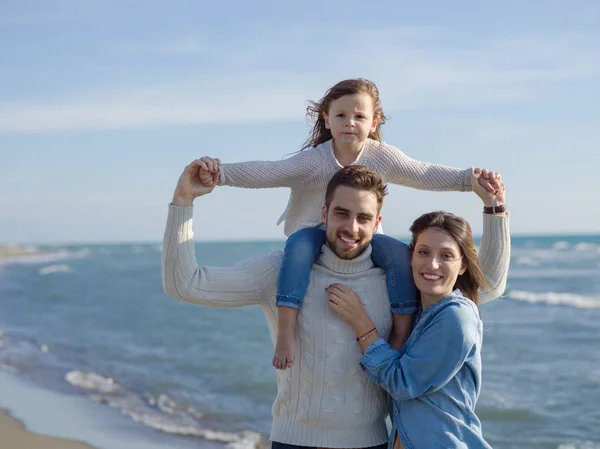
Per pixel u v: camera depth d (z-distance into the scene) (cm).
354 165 339
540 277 3369
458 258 330
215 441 790
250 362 1279
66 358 1302
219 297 348
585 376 1146
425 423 316
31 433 799
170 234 339
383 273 347
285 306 334
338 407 334
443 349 313
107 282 3303
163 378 1129
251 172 354
